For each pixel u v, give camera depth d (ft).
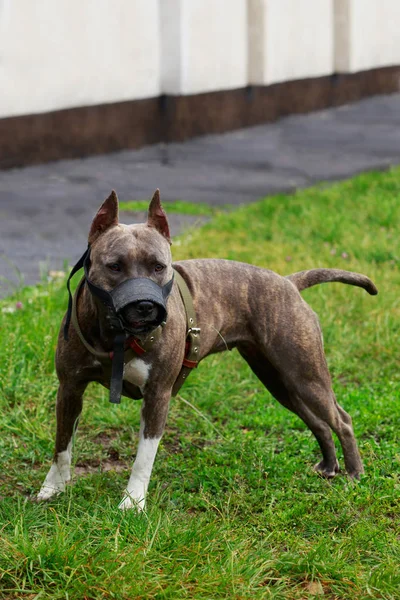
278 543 16.97
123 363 16.78
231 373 25.73
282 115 81.00
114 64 60.34
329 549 16.48
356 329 29.30
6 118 53.01
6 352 24.03
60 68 56.03
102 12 58.59
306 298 31.01
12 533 16.17
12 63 52.47
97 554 15.21
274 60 77.87
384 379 26.08
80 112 58.23
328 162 61.21
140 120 63.57
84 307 16.99
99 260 16.29
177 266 18.54
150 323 15.78
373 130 75.97
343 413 20.40
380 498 18.61
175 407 23.56
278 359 19.34
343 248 36.91
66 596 14.32
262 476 20.22
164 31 64.95
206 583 14.87
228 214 43.78
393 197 47.65
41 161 56.03
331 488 19.07
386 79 100.63
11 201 46.57
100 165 57.41
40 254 36.76
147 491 18.63
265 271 19.72
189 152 63.46
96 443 21.70
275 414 23.40
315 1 84.07
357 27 91.20
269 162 60.64
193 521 16.79
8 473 19.72
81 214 44.29
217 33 69.46
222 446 21.48
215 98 70.38
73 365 17.47
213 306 18.72
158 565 15.23
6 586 14.82
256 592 14.99
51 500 18.25
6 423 21.63
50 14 54.54
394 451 21.15
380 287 32.42
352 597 15.34
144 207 45.24
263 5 74.18
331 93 89.45
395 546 16.70
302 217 42.57
